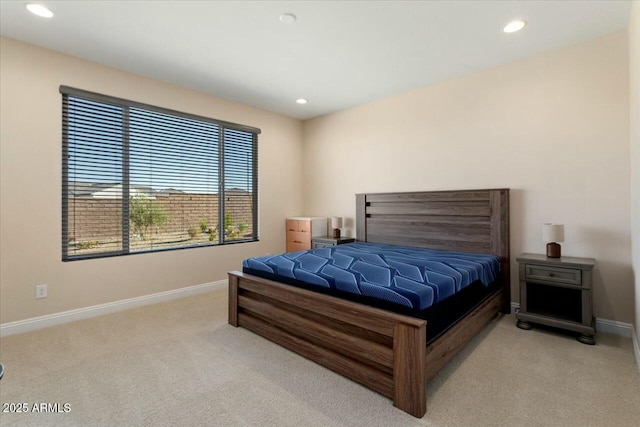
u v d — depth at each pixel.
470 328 2.30
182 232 3.77
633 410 1.62
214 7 2.22
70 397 1.75
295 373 2.00
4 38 2.58
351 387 1.85
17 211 2.65
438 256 2.90
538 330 2.68
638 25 1.92
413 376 1.61
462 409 1.65
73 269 2.93
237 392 1.80
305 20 2.38
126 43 2.71
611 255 2.62
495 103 3.20
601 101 2.65
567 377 1.94
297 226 4.71
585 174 2.73
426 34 2.59
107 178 3.17
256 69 3.24
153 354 2.26
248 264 2.82
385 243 4.02
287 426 1.53
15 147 2.64
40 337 2.55
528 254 2.91
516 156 3.08
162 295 3.54
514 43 2.74
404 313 1.76
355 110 4.46
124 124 3.27
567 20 2.40
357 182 4.46
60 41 2.67
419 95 3.78
